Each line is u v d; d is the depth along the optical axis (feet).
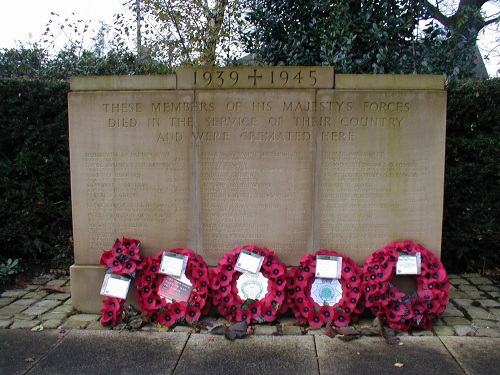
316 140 12.53
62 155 17.34
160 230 13.00
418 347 10.66
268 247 12.91
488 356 10.20
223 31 25.98
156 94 12.64
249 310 11.96
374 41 20.54
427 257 12.17
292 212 12.78
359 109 12.39
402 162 12.46
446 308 13.34
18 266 16.90
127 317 12.12
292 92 12.44
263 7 24.14
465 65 20.34
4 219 17.19
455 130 16.99
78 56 27.14
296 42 22.25
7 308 13.35
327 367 9.70
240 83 12.56
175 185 12.87
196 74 12.57
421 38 21.03
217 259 13.01
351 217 12.69
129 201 12.96
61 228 17.48
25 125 17.03
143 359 10.07
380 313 11.79
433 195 12.49
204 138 12.68
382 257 12.25
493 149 16.49
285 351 10.44
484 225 16.85
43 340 11.05
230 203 12.85
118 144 12.81
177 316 11.94
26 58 26.22
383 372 9.51
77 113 12.78
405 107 12.32
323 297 12.17
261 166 12.69
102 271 12.90
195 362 9.94
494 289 15.33
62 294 14.75
